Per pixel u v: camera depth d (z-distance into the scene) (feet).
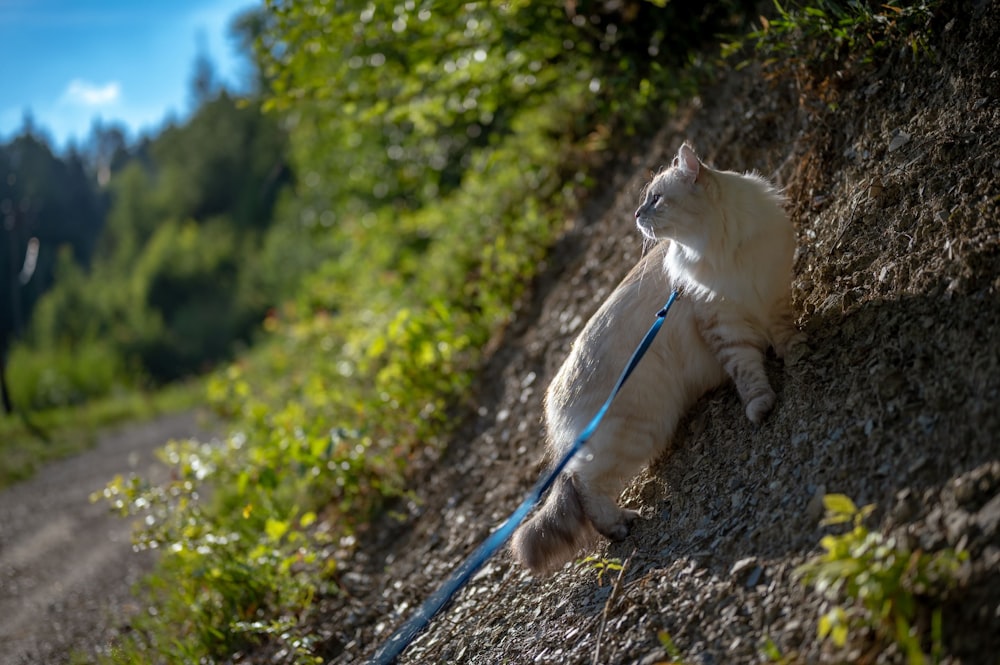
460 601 14.16
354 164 43.88
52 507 33.30
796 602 9.22
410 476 20.36
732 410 12.67
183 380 82.33
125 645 17.70
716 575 10.36
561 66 24.62
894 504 9.33
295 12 22.38
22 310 102.63
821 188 14.85
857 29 15.15
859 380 11.00
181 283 112.16
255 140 138.31
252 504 19.45
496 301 23.85
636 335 12.92
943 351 10.32
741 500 11.20
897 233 12.50
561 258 23.18
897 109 14.07
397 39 24.57
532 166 27.07
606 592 11.55
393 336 23.61
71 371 65.16
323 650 15.37
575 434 12.84
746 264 12.24
